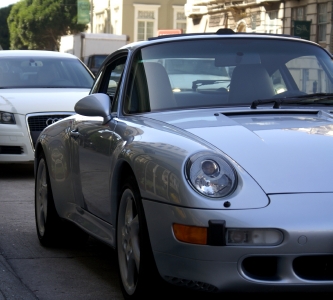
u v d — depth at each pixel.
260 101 4.63
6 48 93.81
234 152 3.76
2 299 4.41
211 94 4.80
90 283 4.81
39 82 11.14
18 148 10.03
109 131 4.68
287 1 35.44
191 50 5.03
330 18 31.94
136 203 3.98
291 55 5.15
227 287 3.49
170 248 3.61
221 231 3.44
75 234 5.85
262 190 3.55
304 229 3.43
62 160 5.55
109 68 5.55
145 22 60.78
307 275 3.52
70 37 41.50
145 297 3.93
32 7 69.38
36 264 5.36
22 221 7.02
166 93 4.78
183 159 3.65
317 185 3.60
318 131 4.05
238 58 5.02
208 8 44.28
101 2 68.00
